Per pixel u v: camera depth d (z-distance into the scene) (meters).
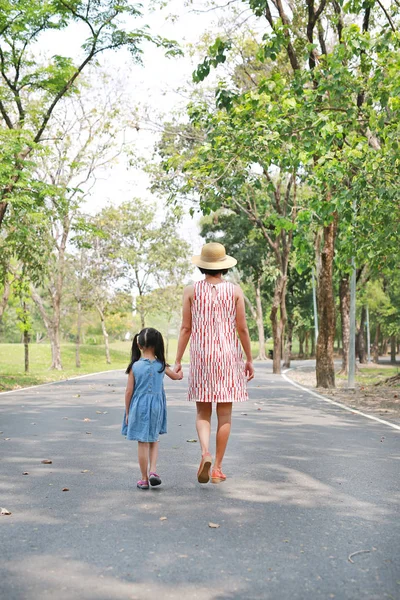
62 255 38.25
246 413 13.14
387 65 13.84
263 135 14.19
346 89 14.52
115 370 38.72
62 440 9.21
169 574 3.87
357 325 57.44
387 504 5.62
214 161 15.13
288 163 14.78
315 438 9.55
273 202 36.75
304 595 3.56
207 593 3.59
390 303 54.91
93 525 4.91
